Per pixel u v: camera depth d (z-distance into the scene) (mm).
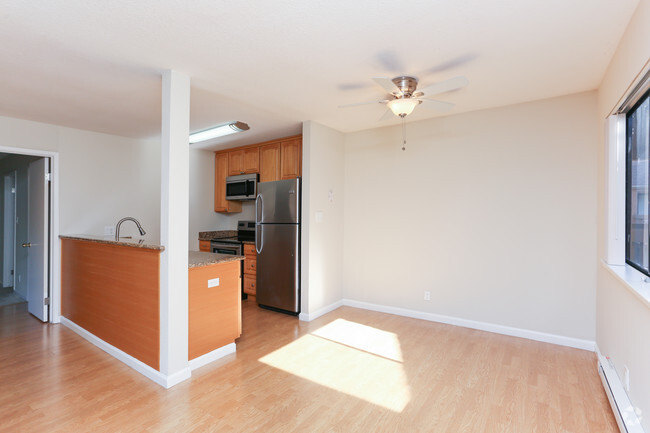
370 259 4336
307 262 3953
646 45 1612
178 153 2514
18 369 2701
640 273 2098
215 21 1876
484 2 1706
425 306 3926
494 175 3473
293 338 3375
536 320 3281
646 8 1605
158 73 2561
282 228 4207
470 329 3596
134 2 1693
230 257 3039
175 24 1905
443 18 1851
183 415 2094
